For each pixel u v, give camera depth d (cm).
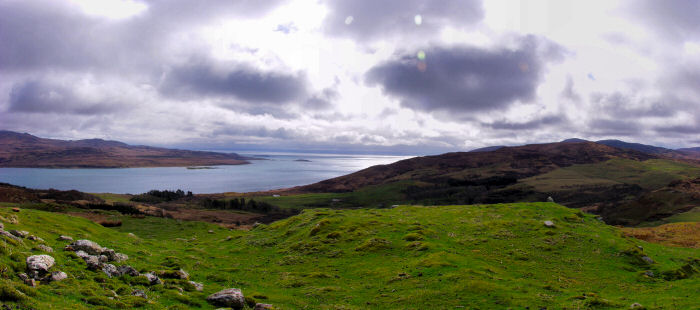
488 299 3450
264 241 6919
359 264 5034
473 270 4366
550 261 5144
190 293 3181
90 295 2484
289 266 5181
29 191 16775
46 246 3422
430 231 6444
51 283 2517
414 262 4797
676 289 3956
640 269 4969
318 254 5628
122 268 3250
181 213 18500
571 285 4231
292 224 8044
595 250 5588
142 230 9669
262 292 3806
